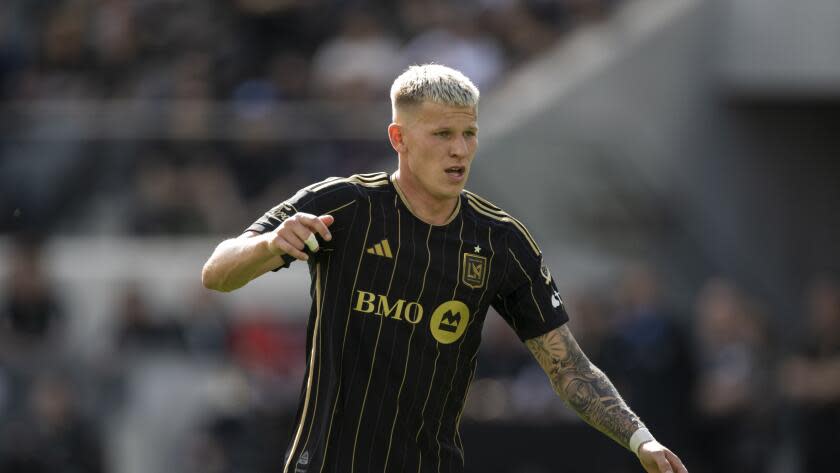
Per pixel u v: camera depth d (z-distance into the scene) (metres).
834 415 35.25
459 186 14.10
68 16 47.34
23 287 38.41
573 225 43.91
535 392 36.44
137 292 39.34
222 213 40.59
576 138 44.56
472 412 35.91
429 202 14.36
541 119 44.44
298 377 39.09
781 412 36.94
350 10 48.00
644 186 44.75
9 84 46.25
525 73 46.06
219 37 46.84
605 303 39.25
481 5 47.72
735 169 46.12
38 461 36.38
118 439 37.91
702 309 39.75
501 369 36.72
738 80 45.38
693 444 36.94
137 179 40.84
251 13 47.25
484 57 45.88
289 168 40.56
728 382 36.97
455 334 14.40
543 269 15.06
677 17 45.81
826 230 46.66
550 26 47.81
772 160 46.47
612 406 14.85
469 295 14.43
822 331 36.00
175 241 40.72
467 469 35.78
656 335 37.31
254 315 40.28
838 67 43.81
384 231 14.27
